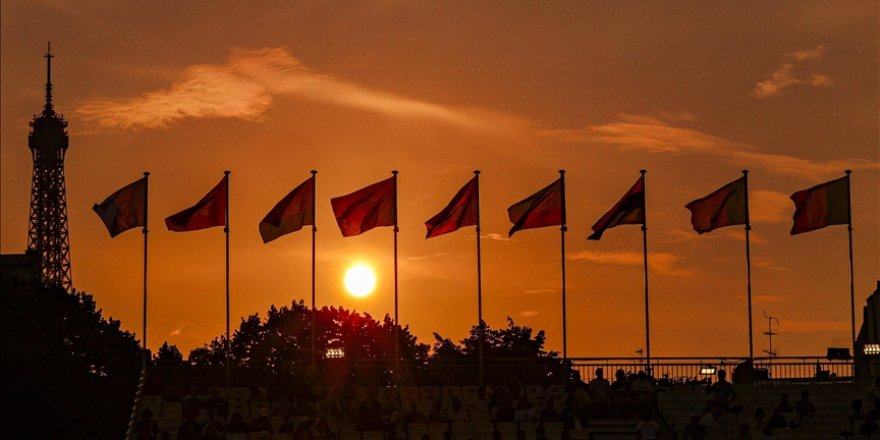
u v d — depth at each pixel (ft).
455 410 406.00
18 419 473.67
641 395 414.00
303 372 424.87
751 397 425.28
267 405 407.85
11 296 572.51
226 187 433.07
